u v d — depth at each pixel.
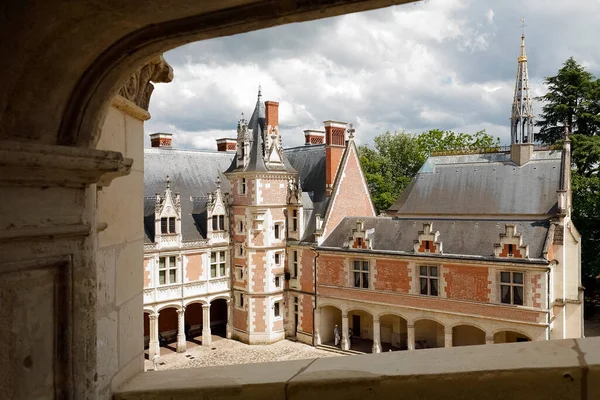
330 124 37.09
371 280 31.72
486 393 2.52
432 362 2.78
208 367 3.42
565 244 29.56
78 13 2.04
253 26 2.28
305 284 35.25
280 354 32.56
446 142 61.69
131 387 3.14
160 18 2.22
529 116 33.47
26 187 2.17
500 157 34.75
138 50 2.34
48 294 2.30
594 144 42.62
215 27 2.27
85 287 2.45
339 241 33.97
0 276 2.11
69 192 2.37
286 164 38.22
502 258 26.62
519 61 34.03
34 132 2.28
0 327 2.10
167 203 32.91
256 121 36.59
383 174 60.59
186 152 39.94
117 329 3.18
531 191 31.77
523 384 2.48
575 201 40.22
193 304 38.38
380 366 2.83
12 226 2.12
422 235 29.58
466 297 28.02
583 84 47.50
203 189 38.78
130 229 3.43
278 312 36.00
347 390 2.71
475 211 33.28
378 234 32.75
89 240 2.49
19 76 2.13
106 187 3.04
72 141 2.40
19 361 2.17
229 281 36.28
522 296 26.41
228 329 36.59
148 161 37.00
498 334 29.55
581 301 29.09
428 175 37.22
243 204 35.50
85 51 2.22
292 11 2.19
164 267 32.75
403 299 30.22
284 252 36.28
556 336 27.67
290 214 36.28
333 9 2.16
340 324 35.97
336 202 36.16
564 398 2.42
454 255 28.28
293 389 2.79
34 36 2.05
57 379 2.33
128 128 3.42
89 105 2.39
